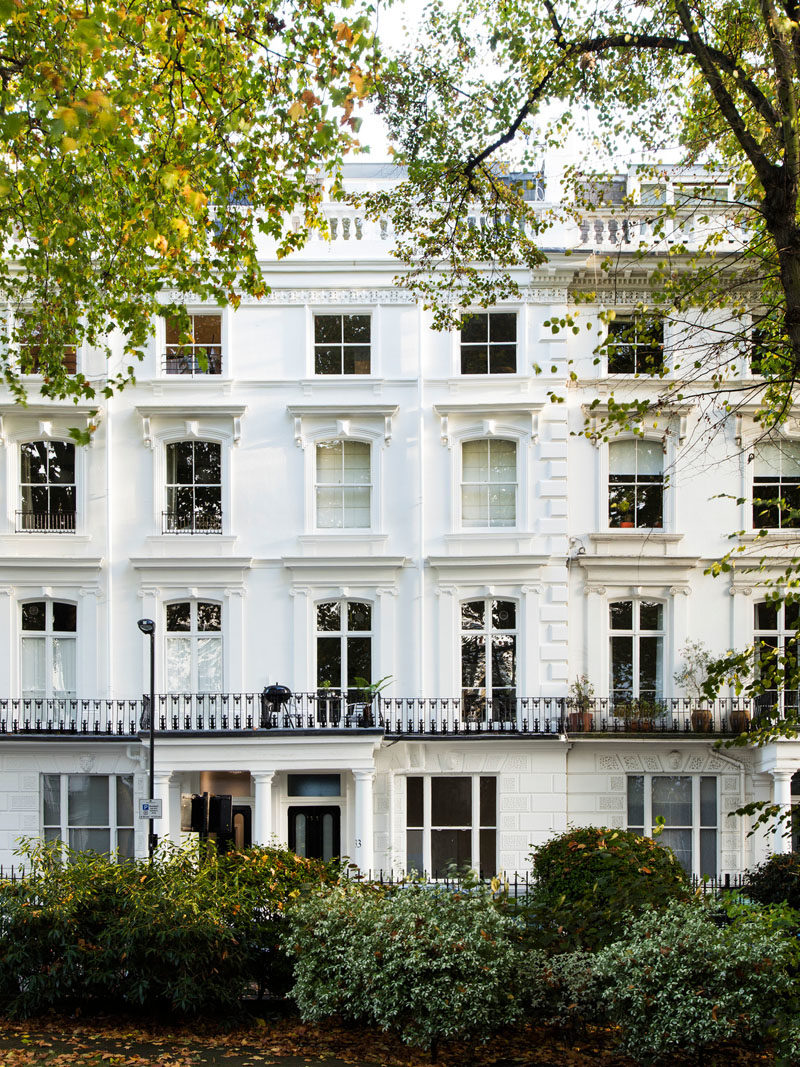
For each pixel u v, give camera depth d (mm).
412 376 27625
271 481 27562
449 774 27141
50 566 27109
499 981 12305
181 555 27312
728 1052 12234
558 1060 12523
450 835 27062
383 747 26859
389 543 27500
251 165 17578
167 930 13398
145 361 27594
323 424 27609
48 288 21141
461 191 20484
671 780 27250
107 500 27375
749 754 26984
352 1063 12328
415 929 12648
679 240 27172
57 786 27016
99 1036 13117
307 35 16219
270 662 27328
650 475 28078
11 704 27016
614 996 11961
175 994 13391
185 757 25312
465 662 27578
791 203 13211
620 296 27656
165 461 27672
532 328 27703
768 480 27797
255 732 25281
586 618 27656
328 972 13250
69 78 13570
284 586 27453
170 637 27469
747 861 26781
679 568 27609
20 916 13688
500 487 27891
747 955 11523
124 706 27078
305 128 17031
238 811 27375
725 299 16828
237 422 27359
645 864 18375
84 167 16703
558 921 13336
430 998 12219
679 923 12266
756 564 27406
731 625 27625
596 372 27688
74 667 27500
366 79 14656
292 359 27656
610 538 27625
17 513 27422
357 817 25344
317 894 14078
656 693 27797
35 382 27031
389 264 27547
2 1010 13898
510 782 26938
